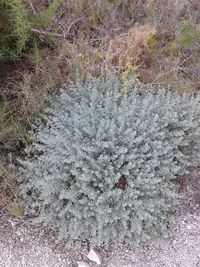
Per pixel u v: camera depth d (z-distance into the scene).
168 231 0.77
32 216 0.79
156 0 1.05
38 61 0.90
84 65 0.90
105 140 0.78
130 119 0.81
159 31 1.02
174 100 0.85
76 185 0.75
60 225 0.76
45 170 0.78
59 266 0.73
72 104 0.86
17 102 0.87
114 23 1.02
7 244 0.75
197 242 0.77
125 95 0.83
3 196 0.78
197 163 0.84
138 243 0.75
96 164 0.75
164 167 0.78
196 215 0.80
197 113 0.85
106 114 0.82
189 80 0.95
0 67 0.91
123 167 0.76
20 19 0.81
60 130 0.81
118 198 0.74
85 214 0.73
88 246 0.76
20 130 0.84
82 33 0.97
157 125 0.81
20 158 0.84
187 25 0.95
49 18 0.89
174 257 0.75
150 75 0.93
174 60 0.97
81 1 0.99
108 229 0.74
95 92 0.83
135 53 0.93
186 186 0.83
